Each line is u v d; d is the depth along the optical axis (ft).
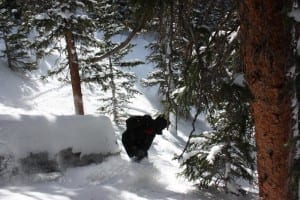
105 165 21.42
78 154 21.26
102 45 45.96
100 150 22.53
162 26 13.73
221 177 22.36
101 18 44.78
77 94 44.45
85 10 42.78
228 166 21.34
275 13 10.89
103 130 23.36
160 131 23.54
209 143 22.65
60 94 72.23
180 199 18.72
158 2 12.16
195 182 23.63
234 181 22.04
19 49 76.79
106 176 19.95
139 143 23.32
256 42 11.21
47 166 19.49
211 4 13.60
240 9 11.62
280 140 11.59
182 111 16.15
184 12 13.44
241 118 15.31
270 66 11.11
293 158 9.55
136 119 23.50
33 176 18.38
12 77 70.85
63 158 20.47
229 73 15.46
